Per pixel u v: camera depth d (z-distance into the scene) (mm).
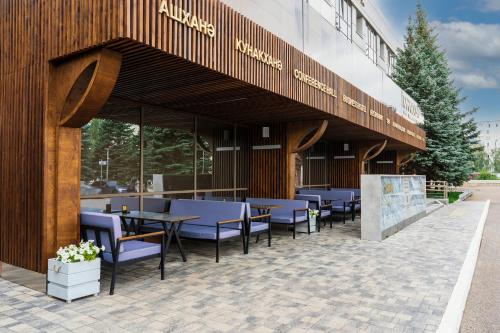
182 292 5270
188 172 9781
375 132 13883
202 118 10188
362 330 4039
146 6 4805
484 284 6215
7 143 6406
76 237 5770
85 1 4992
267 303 4840
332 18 10984
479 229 11688
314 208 11180
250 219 7883
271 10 7773
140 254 5570
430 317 4422
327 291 5359
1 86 6574
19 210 6090
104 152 7660
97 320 4246
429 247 8672
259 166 11797
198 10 5629
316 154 16953
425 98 28609
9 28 6441
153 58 5379
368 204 9586
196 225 8203
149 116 8672
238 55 6453
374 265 6922
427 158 27438
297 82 8188
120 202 7941
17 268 6004
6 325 4098
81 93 5676
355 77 11852
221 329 4023
